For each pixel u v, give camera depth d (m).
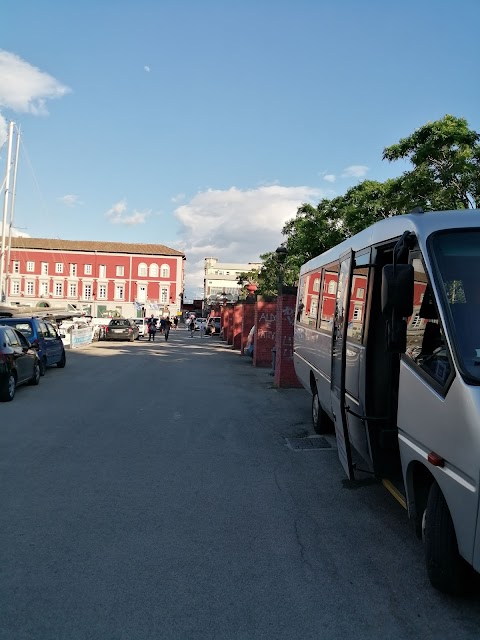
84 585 4.00
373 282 5.55
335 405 6.60
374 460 5.43
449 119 13.47
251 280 53.19
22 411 10.80
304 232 23.31
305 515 5.53
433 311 3.96
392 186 14.63
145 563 4.38
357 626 3.54
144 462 7.32
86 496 5.93
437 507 3.80
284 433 9.23
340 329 6.27
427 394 3.93
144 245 94.94
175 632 3.43
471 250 4.05
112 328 36.41
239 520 5.36
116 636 3.38
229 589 3.99
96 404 11.70
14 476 6.59
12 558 4.41
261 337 20.84
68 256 90.19
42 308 29.80
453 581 3.78
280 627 3.52
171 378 16.62
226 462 7.41
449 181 13.20
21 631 3.40
